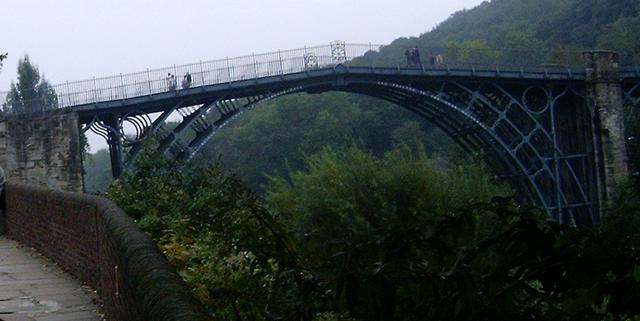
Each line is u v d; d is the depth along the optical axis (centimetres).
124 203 1528
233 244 479
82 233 1020
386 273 341
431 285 333
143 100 3656
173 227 1284
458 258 336
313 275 409
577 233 312
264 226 449
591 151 4928
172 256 1052
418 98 4550
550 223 324
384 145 10044
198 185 1719
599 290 287
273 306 446
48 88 3606
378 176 3008
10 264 1226
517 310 321
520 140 4656
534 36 10306
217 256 923
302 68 4072
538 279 317
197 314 337
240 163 10219
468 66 4409
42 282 1055
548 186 4738
